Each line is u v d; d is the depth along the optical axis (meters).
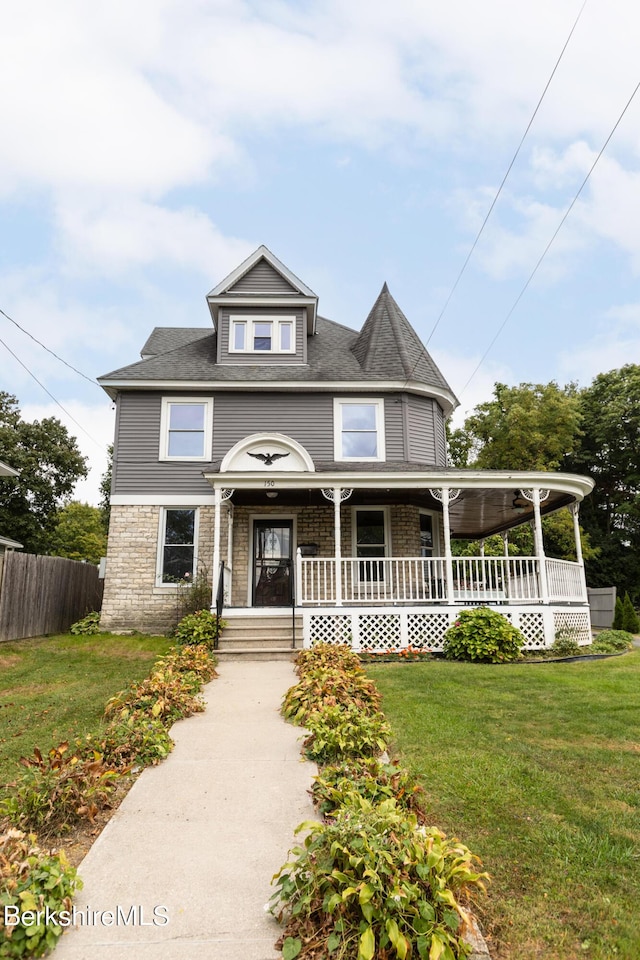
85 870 3.24
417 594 12.30
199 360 15.70
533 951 2.55
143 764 4.83
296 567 11.78
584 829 3.65
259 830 3.73
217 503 11.98
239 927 2.74
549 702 6.88
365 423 14.94
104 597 13.73
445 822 3.74
